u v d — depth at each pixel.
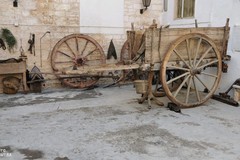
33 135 3.43
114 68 4.50
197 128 3.70
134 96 5.56
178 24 6.58
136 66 4.50
